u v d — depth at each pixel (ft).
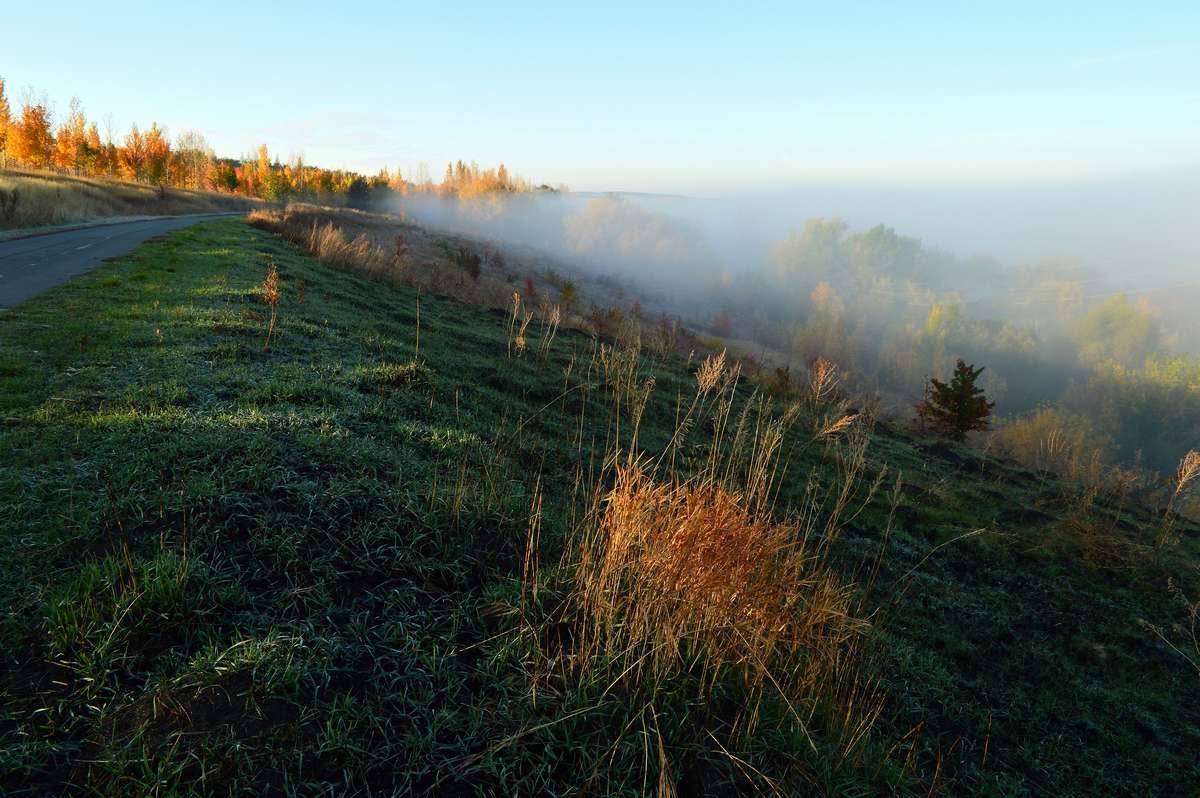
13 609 8.53
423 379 24.57
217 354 22.12
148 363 19.95
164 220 110.01
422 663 9.09
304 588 9.89
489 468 16.19
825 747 9.55
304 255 65.82
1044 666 16.97
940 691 14.42
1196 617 20.38
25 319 25.09
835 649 11.97
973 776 11.96
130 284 35.73
